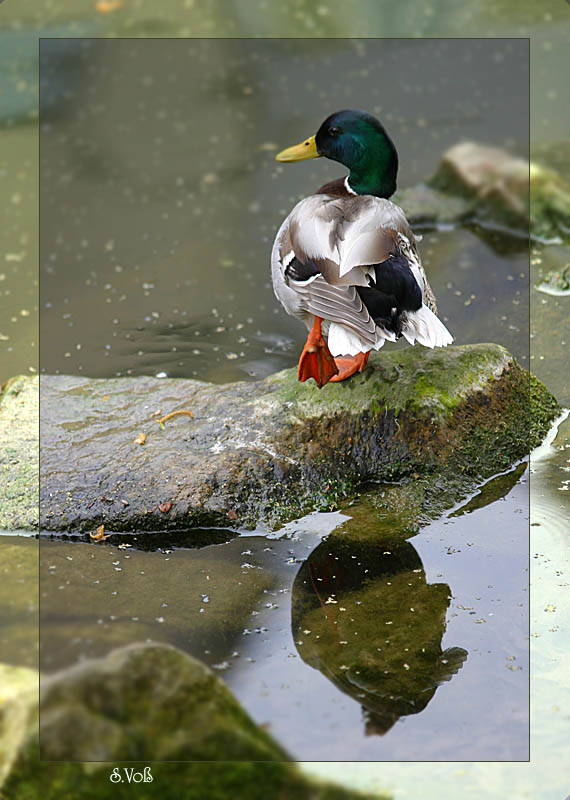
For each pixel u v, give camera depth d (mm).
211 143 16344
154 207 14508
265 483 8297
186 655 5871
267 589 7379
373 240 7848
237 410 8898
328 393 8781
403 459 8625
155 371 10609
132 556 7781
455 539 7902
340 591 7359
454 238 13531
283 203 14469
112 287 12484
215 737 5582
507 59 18750
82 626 6766
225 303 12086
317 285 7840
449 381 8930
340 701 6152
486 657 6570
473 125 16406
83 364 10766
